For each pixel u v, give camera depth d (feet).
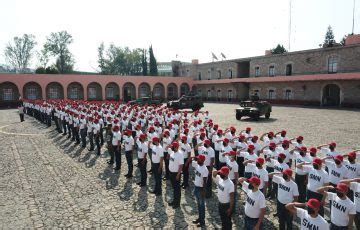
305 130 58.49
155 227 21.42
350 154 22.85
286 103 129.80
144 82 161.89
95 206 25.08
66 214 23.65
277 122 71.26
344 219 16.42
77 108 62.08
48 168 35.91
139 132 41.32
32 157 41.06
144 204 25.38
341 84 109.70
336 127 61.82
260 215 16.74
